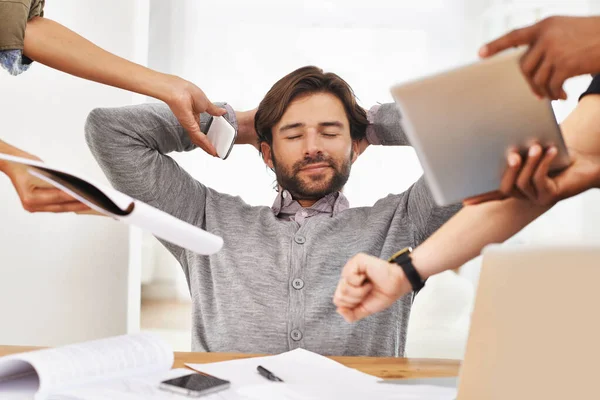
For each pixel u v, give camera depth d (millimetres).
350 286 871
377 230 1457
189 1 1863
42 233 1585
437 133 657
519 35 595
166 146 1539
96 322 1624
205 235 739
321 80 1513
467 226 887
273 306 1367
